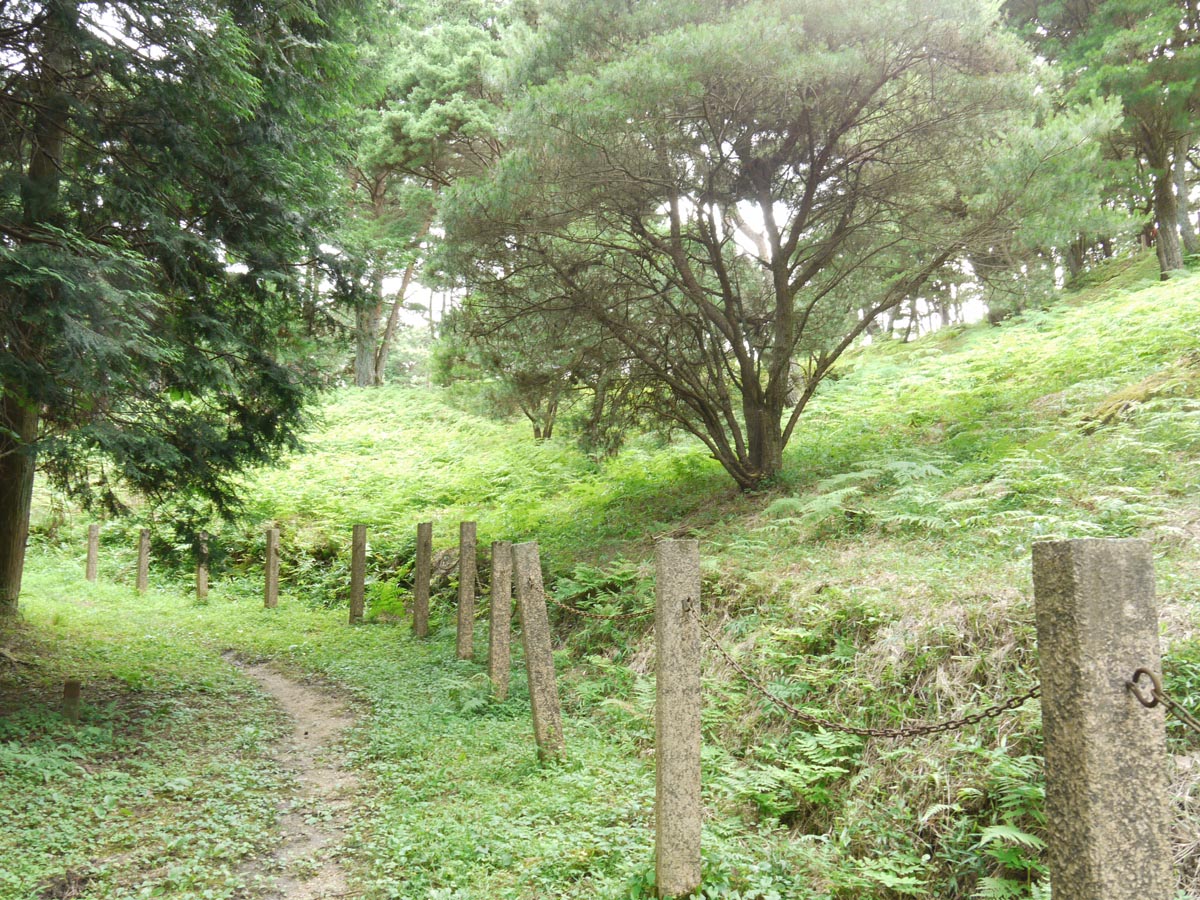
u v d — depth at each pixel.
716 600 8.36
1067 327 15.41
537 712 6.43
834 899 4.23
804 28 9.44
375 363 33.84
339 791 6.26
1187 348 10.33
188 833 5.33
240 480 20.69
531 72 11.18
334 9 10.59
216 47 7.47
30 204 7.32
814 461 12.27
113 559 18.30
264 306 9.86
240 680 10.02
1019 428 10.31
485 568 13.80
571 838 4.90
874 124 10.88
